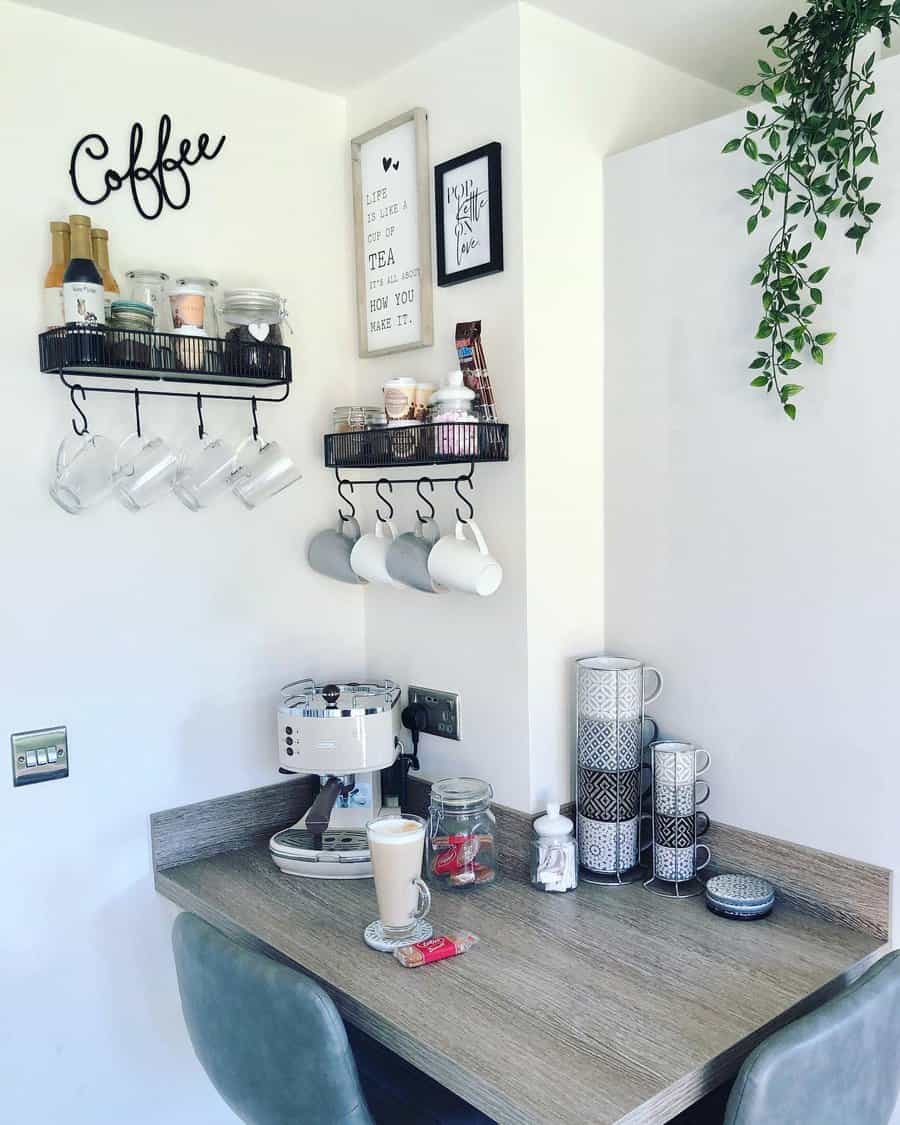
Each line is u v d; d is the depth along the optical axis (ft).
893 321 4.49
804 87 4.66
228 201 5.86
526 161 5.26
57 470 5.12
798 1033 3.63
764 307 4.85
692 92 6.16
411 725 6.15
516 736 5.57
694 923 4.89
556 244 5.47
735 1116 3.54
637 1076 3.58
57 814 5.35
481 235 5.45
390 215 6.05
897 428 4.51
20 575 5.15
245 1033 4.16
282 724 5.65
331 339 6.40
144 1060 5.75
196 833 5.87
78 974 5.48
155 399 5.60
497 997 4.16
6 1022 5.22
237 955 4.17
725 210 5.14
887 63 4.43
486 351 5.54
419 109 5.73
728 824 5.35
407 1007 4.08
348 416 5.98
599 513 5.83
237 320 5.41
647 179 5.49
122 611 5.54
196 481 5.39
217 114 5.78
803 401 4.86
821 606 4.85
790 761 5.02
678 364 5.42
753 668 5.16
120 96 5.37
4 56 4.96
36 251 5.11
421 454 5.33
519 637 5.50
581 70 5.51
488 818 5.46
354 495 6.57
